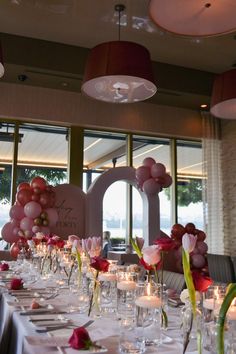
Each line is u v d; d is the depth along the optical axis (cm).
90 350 137
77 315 197
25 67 600
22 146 723
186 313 135
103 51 357
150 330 147
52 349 139
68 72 617
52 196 595
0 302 261
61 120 718
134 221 779
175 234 588
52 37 600
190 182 844
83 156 754
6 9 519
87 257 240
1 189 701
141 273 237
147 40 600
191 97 736
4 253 613
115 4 503
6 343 198
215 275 481
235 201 794
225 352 118
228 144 823
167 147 841
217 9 313
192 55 655
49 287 285
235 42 603
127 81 397
